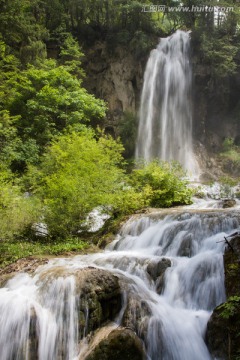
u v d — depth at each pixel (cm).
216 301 627
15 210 986
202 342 567
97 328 592
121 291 638
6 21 2186
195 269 680
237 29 2853
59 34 2723
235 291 589
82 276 641
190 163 2692
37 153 1805
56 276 661
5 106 1997
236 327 532
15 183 1370
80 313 589
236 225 808
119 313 621
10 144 1675
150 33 2925
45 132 1916
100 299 609
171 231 875
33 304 600
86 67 2834
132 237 952
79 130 1998
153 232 919
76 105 2138
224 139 2895
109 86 2794
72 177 1086
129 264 755
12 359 554
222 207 1171
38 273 716
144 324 583
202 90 2833
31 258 861
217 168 2698
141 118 2720
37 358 552
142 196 1214
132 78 2792
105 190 1128
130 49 2800
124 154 2622
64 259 838
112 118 2712
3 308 594
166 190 1252
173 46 2841
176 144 2742
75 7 2838
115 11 2820
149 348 568
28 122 1978
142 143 2678
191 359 552
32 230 1102
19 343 559
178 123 2773
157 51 2839
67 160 1229
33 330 564
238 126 2891
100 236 1064
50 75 2102
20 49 2294
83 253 921
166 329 578
